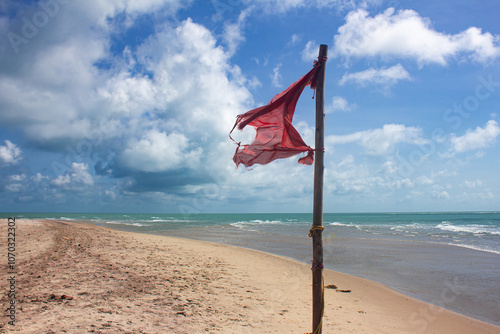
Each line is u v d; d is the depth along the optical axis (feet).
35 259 33.04
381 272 38.50
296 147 14.96
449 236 84.33
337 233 95.61
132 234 75.51
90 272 27.78
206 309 20.07
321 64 14.39
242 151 16.03
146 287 24.13
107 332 14.57
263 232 101.71
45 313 16.58
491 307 25.55
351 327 19.71
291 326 18.35
